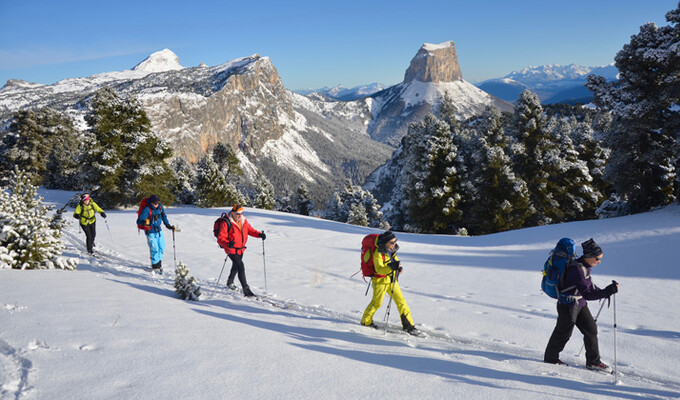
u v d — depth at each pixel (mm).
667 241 15109
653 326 6605
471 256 15547
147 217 9656
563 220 39281
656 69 24500
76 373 2895
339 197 71500
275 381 3166
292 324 5504
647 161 24906
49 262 7777
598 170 40094
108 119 33812
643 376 4586
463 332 6117
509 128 40469
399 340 5281
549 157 36781
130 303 5359
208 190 59906
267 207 73062
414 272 12055
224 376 3154
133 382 2861
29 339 3412
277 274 10680
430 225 39969
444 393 3256
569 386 3762
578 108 117062
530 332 6199
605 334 6156
